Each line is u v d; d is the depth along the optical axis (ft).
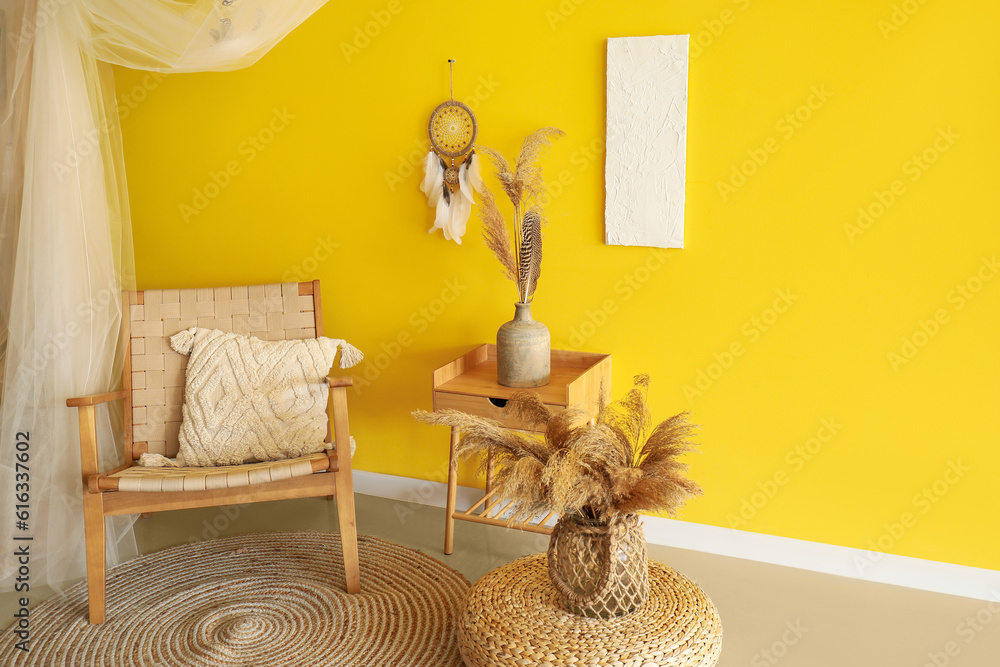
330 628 8.03
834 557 8.88
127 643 7.80
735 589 8.56
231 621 8.15
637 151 8.83
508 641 6.63
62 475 8.85
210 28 8.68
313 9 8.95
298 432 9.32
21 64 8.52
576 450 6.51
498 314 10.05
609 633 6.66
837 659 7.32
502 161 8.71
